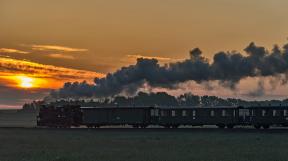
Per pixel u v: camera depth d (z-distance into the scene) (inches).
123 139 2463.1
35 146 2105.1
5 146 2111.2
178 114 3122.5
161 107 3203.7
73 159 1621.6
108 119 3292.3
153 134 2768.2
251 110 2957.7
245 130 2906.0
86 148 2009.1
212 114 3036.4
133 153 1798.7
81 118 3385.8
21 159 1628.9
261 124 2933.1
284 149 1935.3
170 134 2753.4
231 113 2989.7
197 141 2321.6
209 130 2962.6
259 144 2146.9
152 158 1648.6
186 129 3063.5
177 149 1952.5
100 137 2605.8
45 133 2906.0
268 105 2950.3
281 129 2935.5
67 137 2605.8
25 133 2903.5
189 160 1595.7
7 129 3225.9
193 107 3097.9
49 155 1744.6
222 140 2361.0
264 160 1585.9
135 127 3294.8
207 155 1728.6
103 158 1652.3
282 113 2878.9
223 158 1641.2
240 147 2020.2
